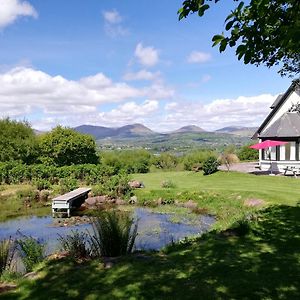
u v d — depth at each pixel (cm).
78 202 2523
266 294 638
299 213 1376
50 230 1795
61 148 3750
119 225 989
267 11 454
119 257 884
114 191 2620
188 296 634
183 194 2447
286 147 3253
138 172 4462
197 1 464
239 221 1180
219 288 667
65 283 712
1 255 892
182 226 1783
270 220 1262
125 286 686
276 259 830
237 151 5097
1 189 2892
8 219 2103
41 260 925
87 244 1192
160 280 712
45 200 2655
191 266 795
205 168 3303
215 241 1007
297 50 495
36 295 664
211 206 2162
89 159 3884
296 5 447
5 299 655
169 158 4856
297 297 624
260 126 3719
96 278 734
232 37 463
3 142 3750
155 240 1506
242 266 787
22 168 3200
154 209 2253
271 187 2419
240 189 2367
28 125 4209
